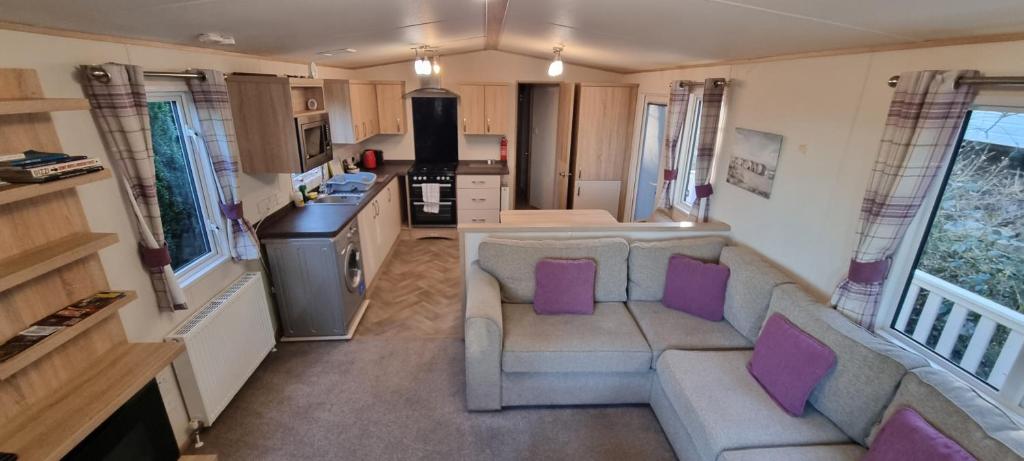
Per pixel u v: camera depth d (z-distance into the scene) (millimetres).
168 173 2471
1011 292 1874
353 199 4125
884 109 1969
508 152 6125
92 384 1628
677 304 2957
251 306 2830
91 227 1843
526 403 2678
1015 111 1484
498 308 2645
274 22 2084
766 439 1879
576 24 2662
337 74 4973
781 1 1460
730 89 3240
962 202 1854
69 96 1774
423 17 2545
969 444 1450
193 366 2264
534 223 3439
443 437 2480
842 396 1916
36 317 1519
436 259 5148
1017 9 1212
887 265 1960
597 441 2465
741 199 3145
